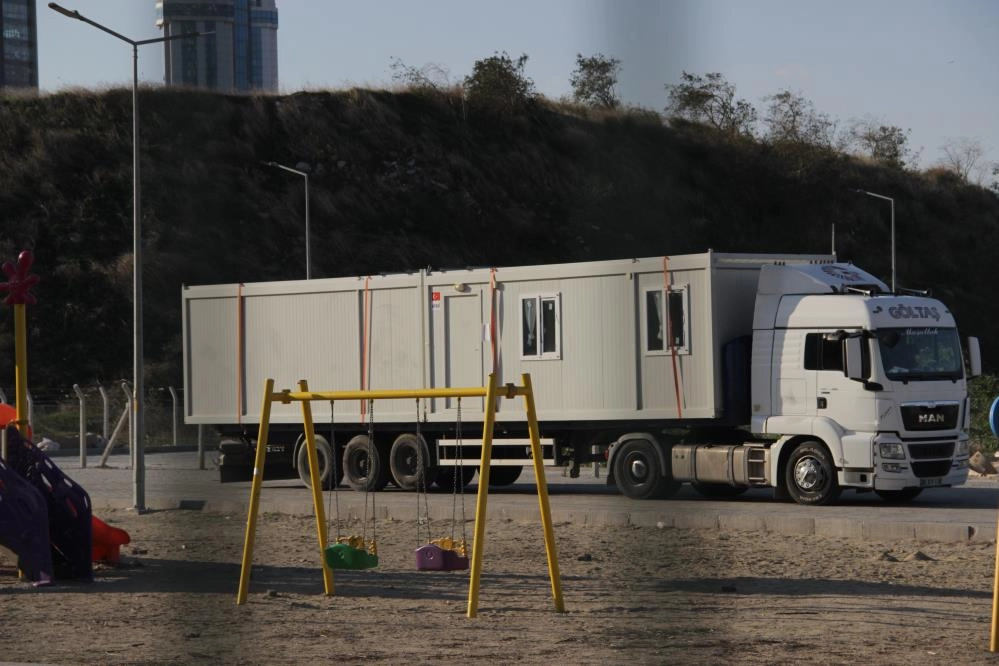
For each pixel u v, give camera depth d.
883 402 48.44
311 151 162.38
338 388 60.38
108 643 24.94
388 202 157.62
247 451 62.97
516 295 55.75
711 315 51.09
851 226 175.88
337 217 153.38
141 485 52.31
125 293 134.50
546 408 54.94
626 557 37.56
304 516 50.56
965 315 168.12
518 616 27.61
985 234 183.12
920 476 48.78
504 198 163.62
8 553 34.19
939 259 174.88
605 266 53.59
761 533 42.59
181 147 157.50
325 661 22.81
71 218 144.12
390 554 39.19
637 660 22.48
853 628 25.59
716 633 25.20
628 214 166.25
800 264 51.56
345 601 30.03
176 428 97.00
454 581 33.31
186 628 26.52
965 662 22.11
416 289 58.28
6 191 146.25
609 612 27.98
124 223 144.38
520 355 55.66
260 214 151.00
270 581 33.84
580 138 174.38
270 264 144.88
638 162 173.38
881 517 44.12
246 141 161.25
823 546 39.31
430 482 58.78
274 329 62.22
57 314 131.38
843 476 48.69
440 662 22.53
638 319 52.88
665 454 52.72
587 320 54.03
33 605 30.02
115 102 161.88
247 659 23.09
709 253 51.12
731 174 176.38
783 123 186.12
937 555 37.19
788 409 50.09
